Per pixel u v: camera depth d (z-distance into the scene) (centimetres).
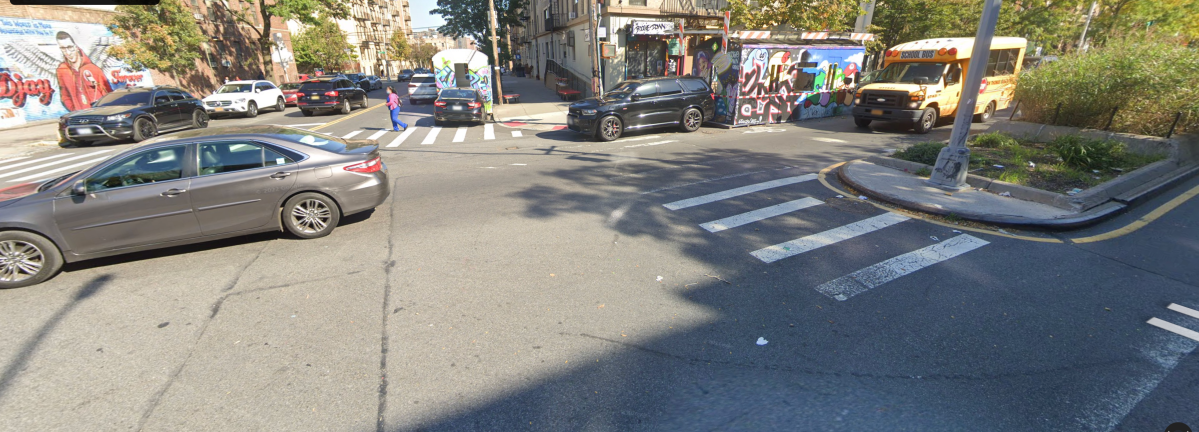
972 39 1435
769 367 348
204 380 343
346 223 666
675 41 2278
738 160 1041
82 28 2192
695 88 1485
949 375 337
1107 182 736
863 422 296
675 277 488
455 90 1823
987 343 372
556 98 2755
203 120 1858
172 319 423
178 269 524
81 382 343
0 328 417
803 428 293
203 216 550
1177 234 593
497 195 795
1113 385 326
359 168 614
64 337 400
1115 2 2647
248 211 569
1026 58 2450
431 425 299
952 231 603
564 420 301
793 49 1592
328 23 4794
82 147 1470
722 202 735
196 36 2339
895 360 353
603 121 1330
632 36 2289
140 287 484
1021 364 348
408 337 390
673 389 327
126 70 2395
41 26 2038
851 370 343
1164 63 967
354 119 2084
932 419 298
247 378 344
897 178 816
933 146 947
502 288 469
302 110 2252
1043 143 1045
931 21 2327
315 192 593
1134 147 942
